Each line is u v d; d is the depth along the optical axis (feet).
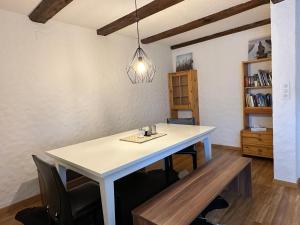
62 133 10.05
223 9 9.42
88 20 9.93
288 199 7.79
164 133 8.57
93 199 5.85
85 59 10.93
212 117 14.88
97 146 7.30
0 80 8.18
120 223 6.79
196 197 5.61
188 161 12.64
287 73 8.23
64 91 10.10
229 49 13.46
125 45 12.87
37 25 9.16
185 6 8.97
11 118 8.48
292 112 8.30
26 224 7.22
